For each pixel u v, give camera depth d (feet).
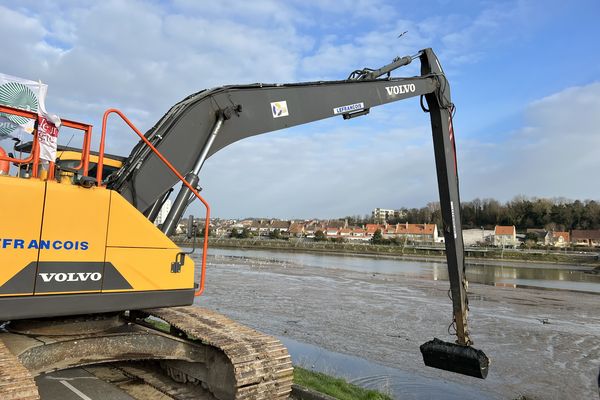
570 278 134.72
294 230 476.13
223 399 15.06
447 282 99.30
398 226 444.55
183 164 17.58
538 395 27.53
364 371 30.76
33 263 12.44
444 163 23.41
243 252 245.86
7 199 12.19
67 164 19.34
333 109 21.74
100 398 16.78
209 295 65.00
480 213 458.09
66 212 13.15
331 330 43.88
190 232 17.20
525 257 250.57
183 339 16.78
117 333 15.85
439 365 20.49
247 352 14.61
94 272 13.53
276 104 20.22
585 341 43.19
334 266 148.46
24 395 10.15
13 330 14.93
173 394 16.97
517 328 48.80
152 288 14.78
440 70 25.14
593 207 407.64
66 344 14.42
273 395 14.78
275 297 65.67
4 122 13.52
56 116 13.97
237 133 19.19
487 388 28.40
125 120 15.29
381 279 103.55
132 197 16.24
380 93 23.13
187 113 17.92
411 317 52.65
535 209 424.05
